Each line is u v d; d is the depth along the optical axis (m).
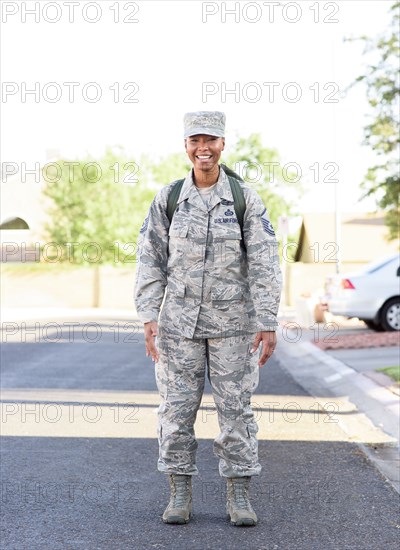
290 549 4.58
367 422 8.27
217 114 4.82
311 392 10.39
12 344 16.66
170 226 4.91
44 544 4.66
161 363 5.03
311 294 20.00
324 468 6.39
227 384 4.96
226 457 5.01
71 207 36.06
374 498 5.57
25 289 35.59
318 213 34.44
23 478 6.05
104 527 4.95
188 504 5.07
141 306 4.95
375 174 21.03
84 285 35.38
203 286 4.90
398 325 17.78
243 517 4.95
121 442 7.26
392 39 20.14
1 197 38.94
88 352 15.12
